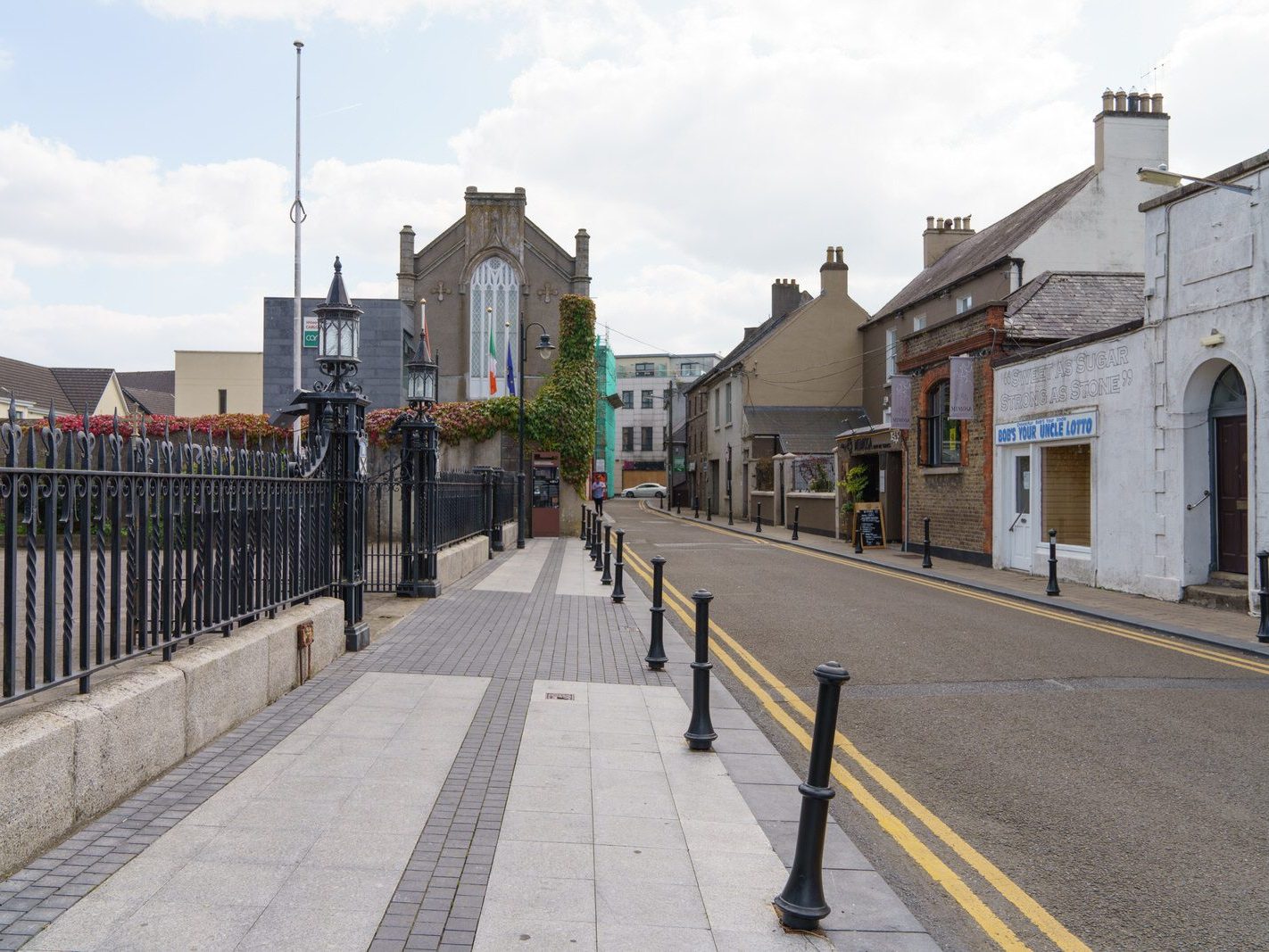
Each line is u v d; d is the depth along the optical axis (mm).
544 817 4680
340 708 6656
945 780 5641
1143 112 26891
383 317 31047
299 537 7789
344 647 8727
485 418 29219
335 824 4453
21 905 3529
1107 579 15297
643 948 3408
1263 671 8938
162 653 5664
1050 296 20328
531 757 5688
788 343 40969
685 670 8594
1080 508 17328
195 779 5027
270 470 7078
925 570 18625
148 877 3811
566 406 30062
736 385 43094
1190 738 6559
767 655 9570
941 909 3932
